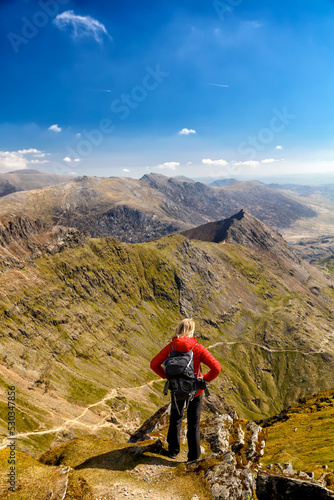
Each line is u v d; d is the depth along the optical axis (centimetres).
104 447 1111
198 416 988
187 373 869
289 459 3944
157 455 1058
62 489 763
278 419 9756
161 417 1775
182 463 995
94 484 884
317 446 5128
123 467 979
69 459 1041
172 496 850
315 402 11019
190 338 929
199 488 879
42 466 862
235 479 910
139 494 848
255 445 1434
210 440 1438
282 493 934
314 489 902
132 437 1808
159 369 937
